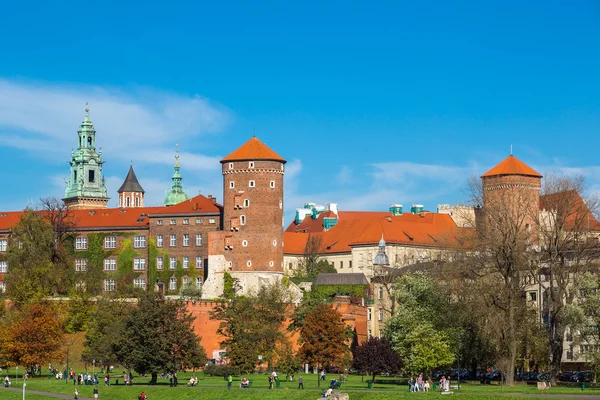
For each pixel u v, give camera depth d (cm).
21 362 17225
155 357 15350
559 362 14700
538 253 15850
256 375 17900
